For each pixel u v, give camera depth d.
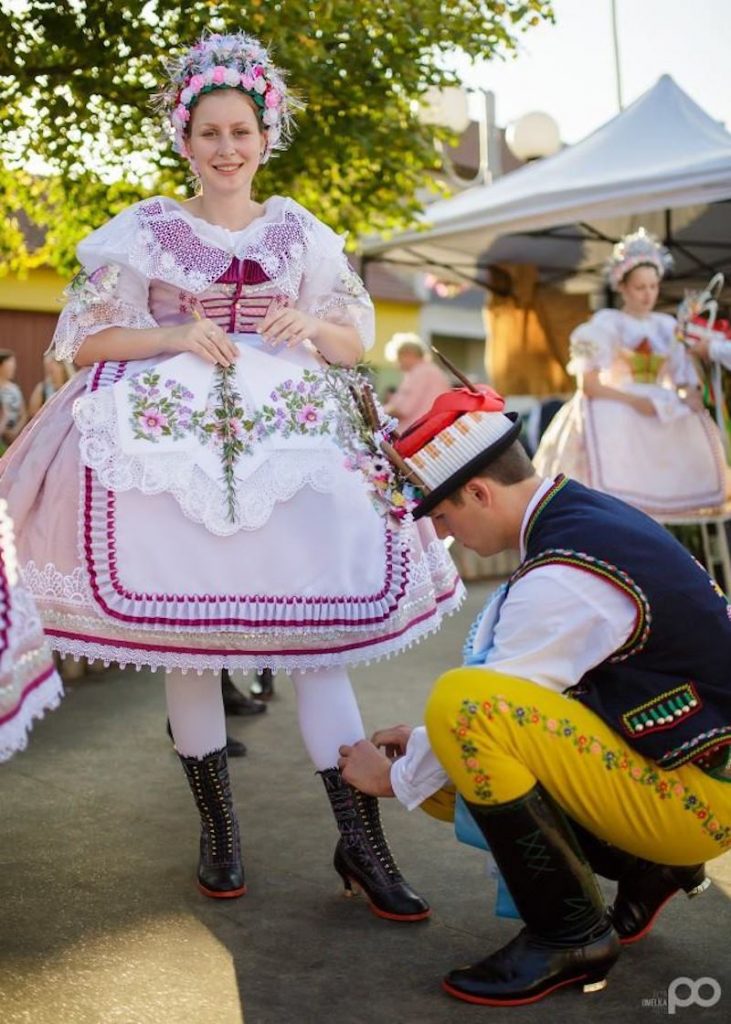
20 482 2.39
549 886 1.95
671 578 1.94
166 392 2.37
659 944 2.23
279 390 2.42
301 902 2.45
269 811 3.05
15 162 5.18
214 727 2.48
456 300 13.54
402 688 4.50
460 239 7.00
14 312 12.14
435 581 2.66
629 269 5.38
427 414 2.08
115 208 5.52
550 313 8.41
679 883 2.20
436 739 1.94
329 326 2.48
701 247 7.30
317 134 5.11
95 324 2.43
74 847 2.78
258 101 2.44
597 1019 1.94
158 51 4.67
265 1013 1.96
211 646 2.33
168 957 2.17
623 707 1.93
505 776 1.90
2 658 1.58
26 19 4.66
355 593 2.41
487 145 9.26
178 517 2.33
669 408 5.24
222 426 2.37
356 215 5.89
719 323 5.20
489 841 1.95
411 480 2.07
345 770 2.22
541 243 7.50
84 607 2.31
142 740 3.78
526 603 1.93
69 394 2.48
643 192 5.88
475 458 2.03
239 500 2.33
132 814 3.04
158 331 2.40
